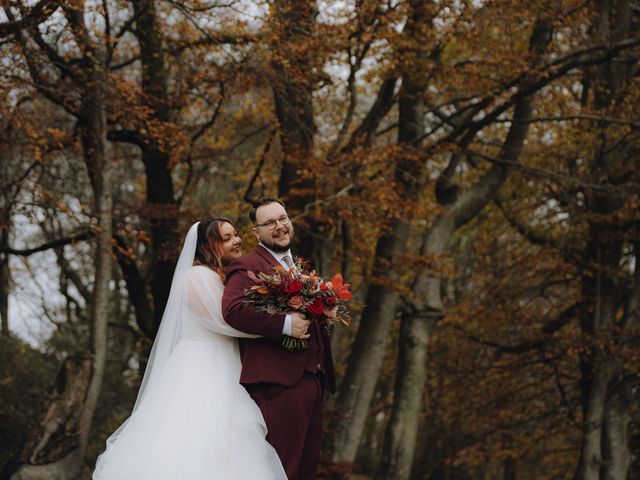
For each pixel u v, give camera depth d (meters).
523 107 16.33
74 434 12.20
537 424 19.84
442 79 15.02
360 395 15.82
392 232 14.45
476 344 19.75
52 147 12.69
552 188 17.95
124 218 15.20
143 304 16.59
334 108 16.44
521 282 18.38
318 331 5.07
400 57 13.80
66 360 12.55
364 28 13.24
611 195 15.66
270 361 4.87
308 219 14.73
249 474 4.70
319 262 14.90
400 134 16.20
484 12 13.45
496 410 19.31
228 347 5.09
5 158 13.45
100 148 12.98
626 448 16.55
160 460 4.67
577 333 16.77
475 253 20.53
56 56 12.46
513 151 16.53
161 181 15.62
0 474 11.89
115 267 22.17
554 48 15.12
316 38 12.73
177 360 5.01
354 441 15.77
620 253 17.14
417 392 16.34
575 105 18.42
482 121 15.64
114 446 4.86
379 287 16.08
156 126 13.37
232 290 4.88
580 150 17.28
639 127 15.33
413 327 16.52
